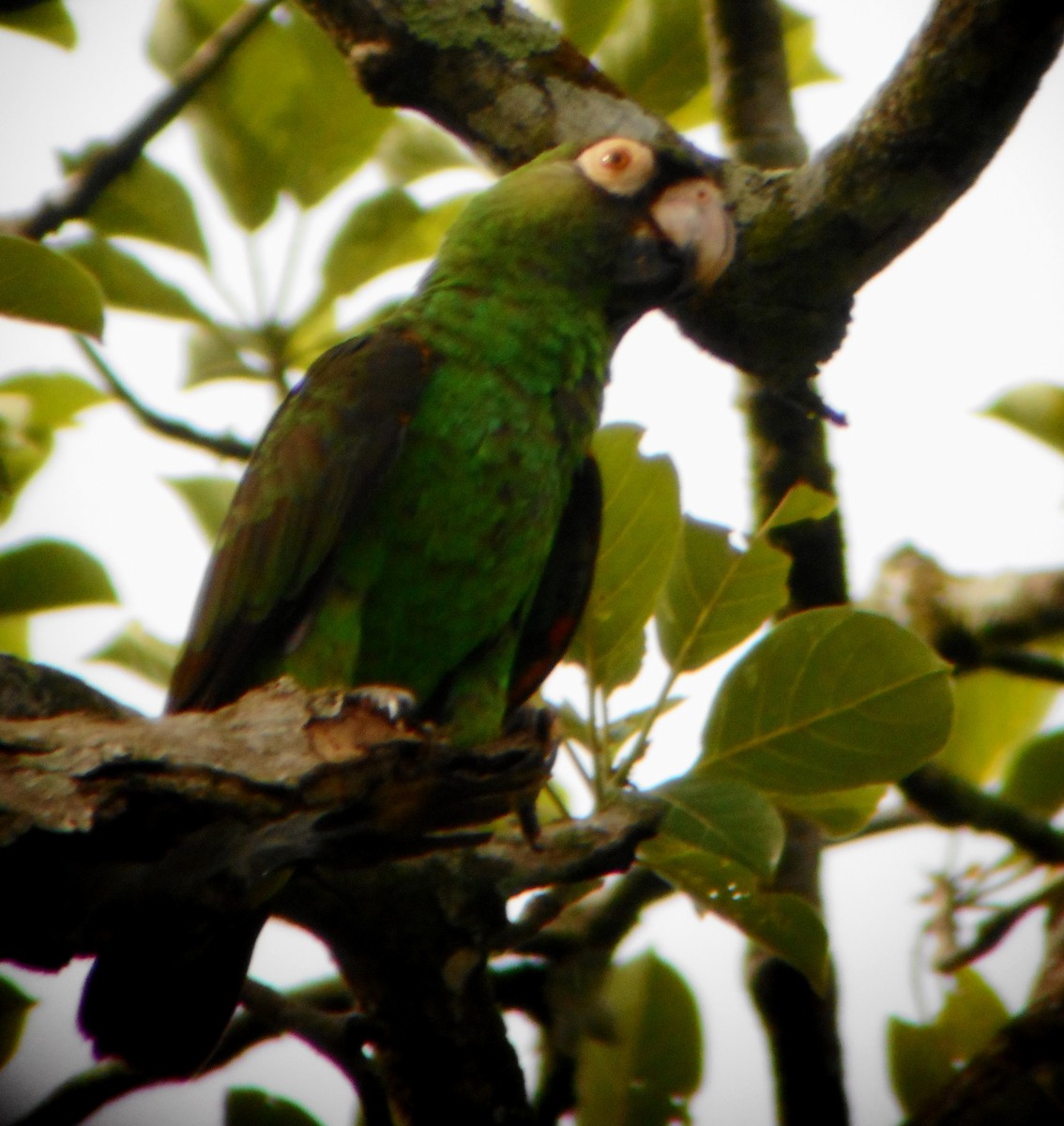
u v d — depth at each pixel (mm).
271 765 4125
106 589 7891
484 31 7254
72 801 3873
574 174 7457
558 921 7820
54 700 5598
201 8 8703
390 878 5980
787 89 8109
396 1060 6262
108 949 4301
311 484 6844
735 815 5688
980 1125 6574
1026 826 8430
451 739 7344
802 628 6129
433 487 6941
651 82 8391
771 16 8047
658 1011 7188
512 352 7246
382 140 9133
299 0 7113
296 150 8555
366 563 6887
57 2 8367
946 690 6051
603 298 7602
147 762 3971
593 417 7562
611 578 6727
